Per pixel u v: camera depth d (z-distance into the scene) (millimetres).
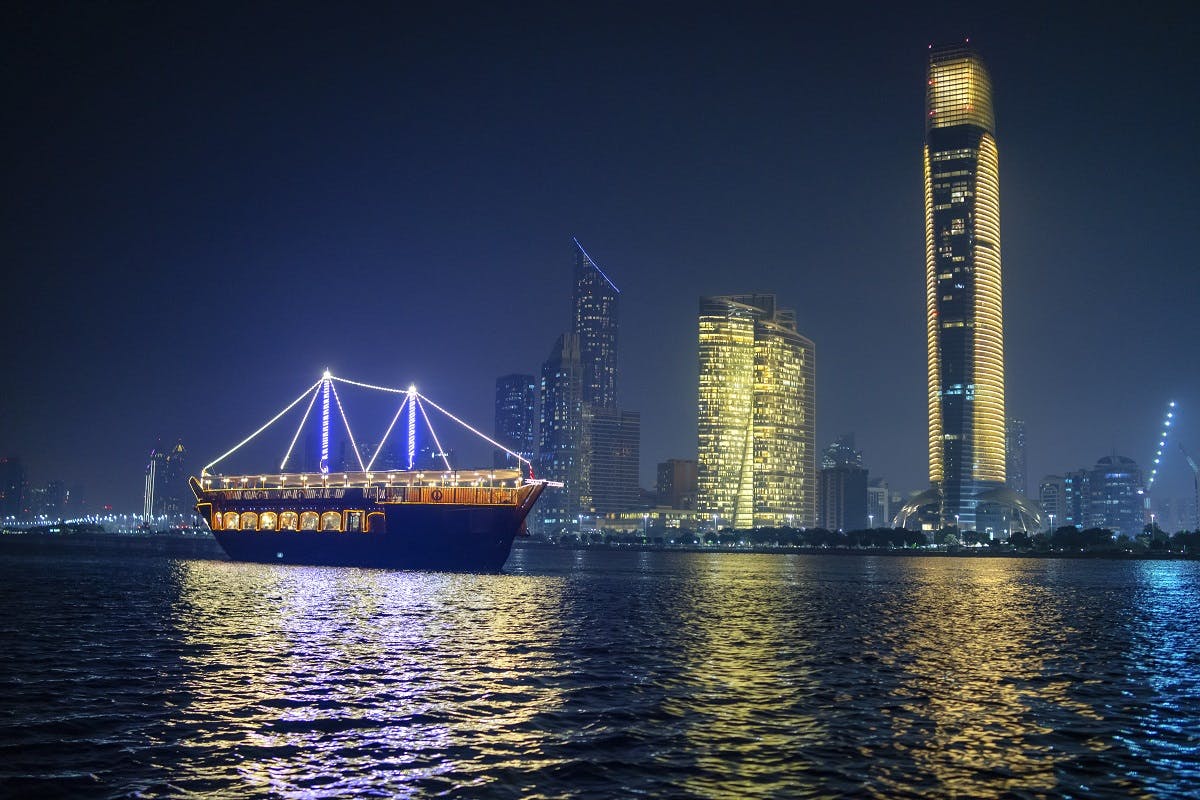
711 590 161125
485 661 67000
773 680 60094
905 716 48719
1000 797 35031
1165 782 37000
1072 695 55812
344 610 103562
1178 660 72312
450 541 171875
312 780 36375
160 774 36844
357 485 185500
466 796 34719
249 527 199125
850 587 176125
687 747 41719
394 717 47281
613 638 82875
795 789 35750
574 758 39750
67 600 114375
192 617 94500
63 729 43719
